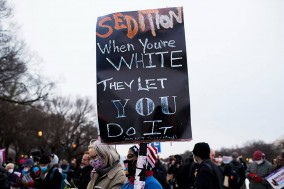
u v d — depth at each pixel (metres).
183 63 4.45
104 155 5.14
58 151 78.25
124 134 4.38
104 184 5.04
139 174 4.07
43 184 7.35
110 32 4.66
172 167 13.80
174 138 4.27
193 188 10.45
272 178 7.21
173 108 4.34
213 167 5.72
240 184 11.66
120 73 4.54
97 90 4.54
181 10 4.59
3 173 7.56
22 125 51.69
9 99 33.53
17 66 29.73
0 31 28.28
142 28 4.61
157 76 4.46
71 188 7.33
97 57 4.63
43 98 35.16
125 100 4.45
